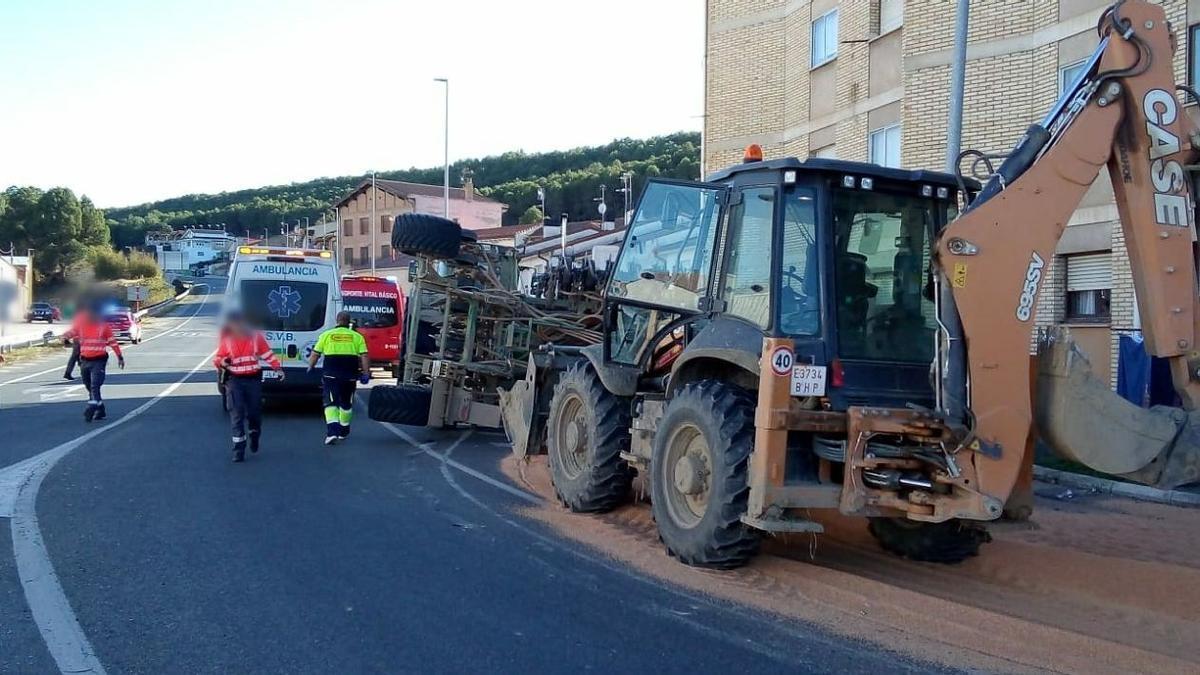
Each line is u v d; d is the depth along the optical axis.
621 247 8.92
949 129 11.48
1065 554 7.65
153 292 77.25
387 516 8.71
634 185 87.19
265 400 18.64
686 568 7.04
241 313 12.83
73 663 5.07
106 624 5.68
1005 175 5.96
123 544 7.47
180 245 119.50
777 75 22.55
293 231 123.12
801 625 5.83
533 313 13.91
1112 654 5.33
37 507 8.74
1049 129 5.99
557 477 9.45
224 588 6.40
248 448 12.70
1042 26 14.85
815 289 6.72
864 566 7.37
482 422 13.80
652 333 8.42
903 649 5.43
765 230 6.96
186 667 5.04
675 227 8.16
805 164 6.73
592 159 117.38
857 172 6.77
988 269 5.90
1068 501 9.90
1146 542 8.16
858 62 19.03
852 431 6.31
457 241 13.86
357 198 80.75
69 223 73.69
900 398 6.75
